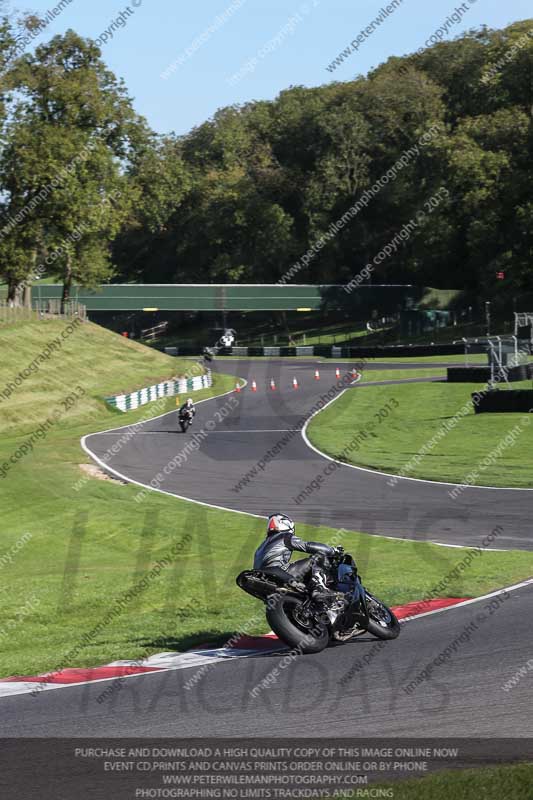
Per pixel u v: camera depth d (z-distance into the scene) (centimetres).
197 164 16300
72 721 1063
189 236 15462
